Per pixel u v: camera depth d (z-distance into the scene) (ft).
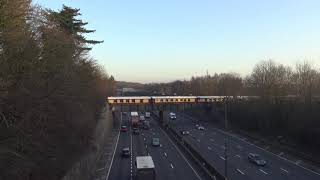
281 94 468.75
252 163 252.01
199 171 225.15
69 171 165.27
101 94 433.07
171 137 394.32
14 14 115.65
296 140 311.68
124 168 240.53
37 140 150.82
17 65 121.60
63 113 188.44
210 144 343.46
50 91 148.77
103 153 299.58
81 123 233.35
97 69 442.09
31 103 133.18
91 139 256.73
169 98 519.60
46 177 141.79
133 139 380.78
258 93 488.85
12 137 124.16
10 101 122.72
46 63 143.64
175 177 209.46
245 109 450.30
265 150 307.17
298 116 316.19
